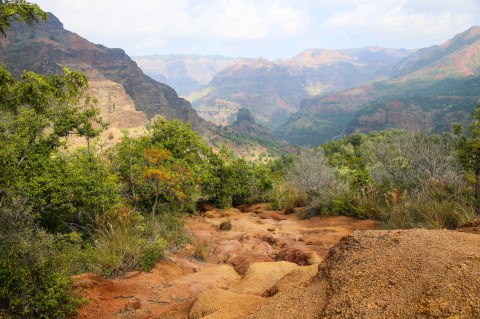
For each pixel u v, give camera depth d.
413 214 8.98
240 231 10.86
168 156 12.60
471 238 2.97
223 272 6.43
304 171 18.48
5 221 4.42
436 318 2.03
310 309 2.68
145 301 4.96
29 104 8.20
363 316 2.24
